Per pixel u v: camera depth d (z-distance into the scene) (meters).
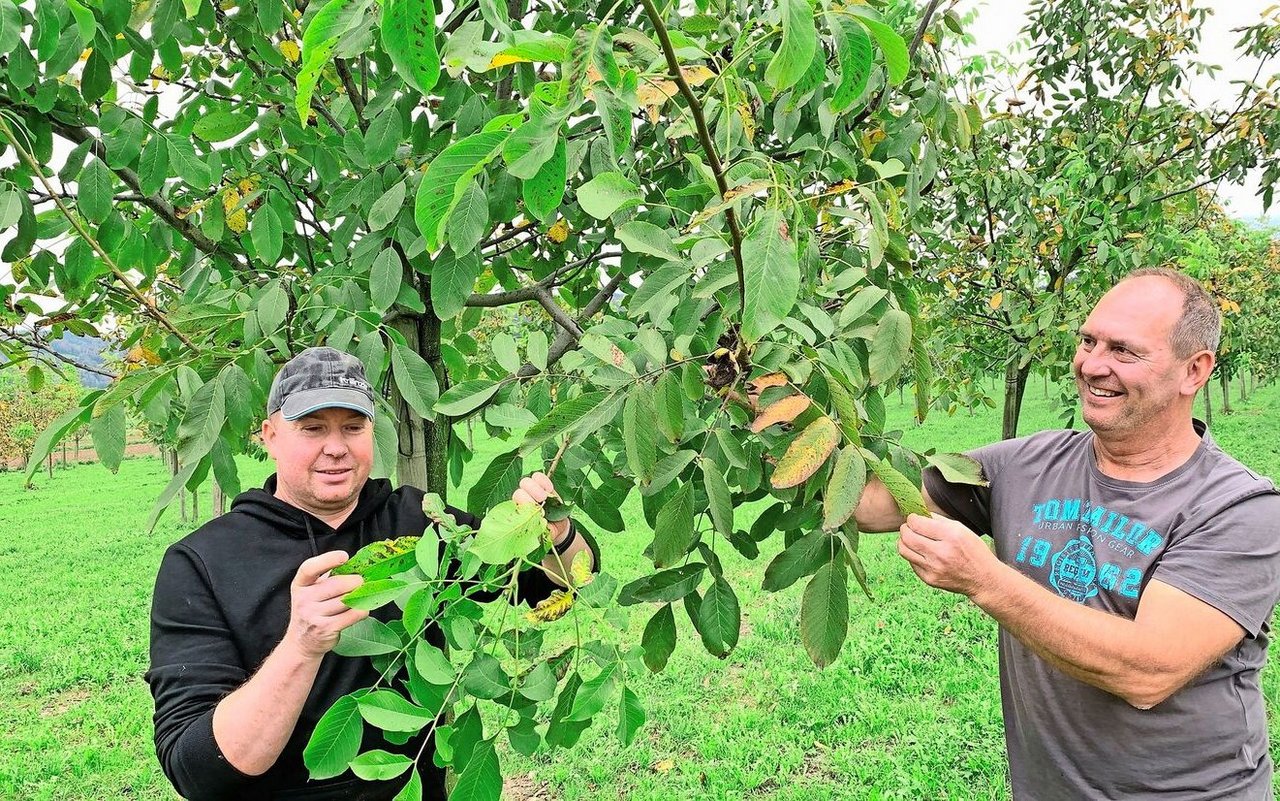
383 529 1.72
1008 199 4.47
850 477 0.98
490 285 2.53
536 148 0.77
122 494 15.90
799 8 0.77
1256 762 1.54
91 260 1.67
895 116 2.06
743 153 1.34
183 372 1.43
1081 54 4.45
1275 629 4.58
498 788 0.97
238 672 1.48
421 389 1.51
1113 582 1.58
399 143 1.52
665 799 3.41
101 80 1.51
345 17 0.71
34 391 2.29
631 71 0.86
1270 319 10.94
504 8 0.82
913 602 5.53
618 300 2.46
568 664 1.05
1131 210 4.46
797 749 3.68
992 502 1.87
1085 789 1.60
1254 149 4.09
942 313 4.91
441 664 0.98
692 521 1.14
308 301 1.65
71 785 3.93
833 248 1.65
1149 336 1.50
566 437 1.17
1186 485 1.56
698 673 4.64
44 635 6.32
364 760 0.92
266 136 1.82
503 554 0.94
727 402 1.18
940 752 3.55
